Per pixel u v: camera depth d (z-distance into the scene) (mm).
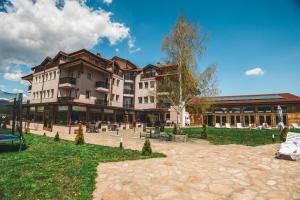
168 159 9891
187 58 20547
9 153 11062
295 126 37812
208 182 6766
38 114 35688
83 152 11883
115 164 9078
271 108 42812
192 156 10562
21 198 5547
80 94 33938
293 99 40844
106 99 40000
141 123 41688
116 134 25797
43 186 6320
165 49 21156
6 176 7070
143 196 5922
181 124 44938
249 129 36156
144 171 7984
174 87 21453
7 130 15695
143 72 46312
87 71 35906
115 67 43281
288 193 5824
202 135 21656
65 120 30016
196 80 19938
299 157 9461
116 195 6020
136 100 46438
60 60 35250
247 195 5777
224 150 12281
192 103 20578
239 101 46656
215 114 48344
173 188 6391
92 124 29453
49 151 11977
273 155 10383
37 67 42000
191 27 20891
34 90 41344
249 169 7977
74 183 6668
